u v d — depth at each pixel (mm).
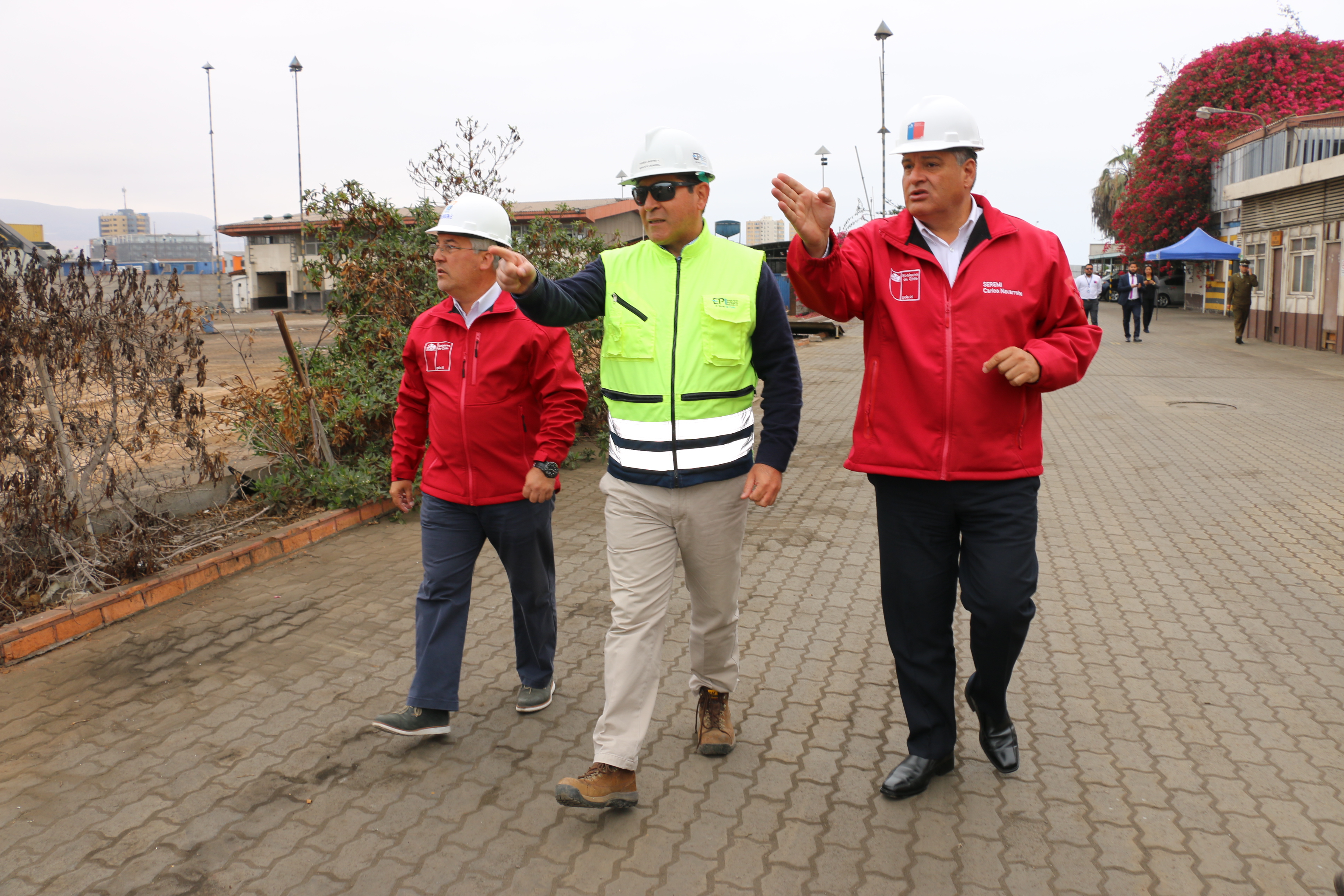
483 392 3248
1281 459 8617
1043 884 2572
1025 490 2801
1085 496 7227
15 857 2697
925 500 2842
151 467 5668
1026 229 2787
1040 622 4555
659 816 2904
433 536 3344
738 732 3439
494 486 3311
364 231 7414
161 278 4961
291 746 3346
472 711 3627
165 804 2977
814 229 2576
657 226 2857
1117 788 3059
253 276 48156
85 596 4523
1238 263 24438
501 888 2562
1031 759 3248
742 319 2863
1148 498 7125
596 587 5023
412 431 3576
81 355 4586
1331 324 19016
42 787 3076
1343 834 2797
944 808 2943
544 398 3316
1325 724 3486
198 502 6055
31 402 4605
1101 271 54062
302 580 5109
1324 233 19141
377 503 6391
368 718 3562
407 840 2785
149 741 3379
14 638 4074
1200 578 5219
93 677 3918
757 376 3080
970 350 2717
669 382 2859
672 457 2873
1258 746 3324
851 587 5066
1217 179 34750
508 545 3389
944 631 2982
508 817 2904
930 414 2768
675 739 3389
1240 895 2525
